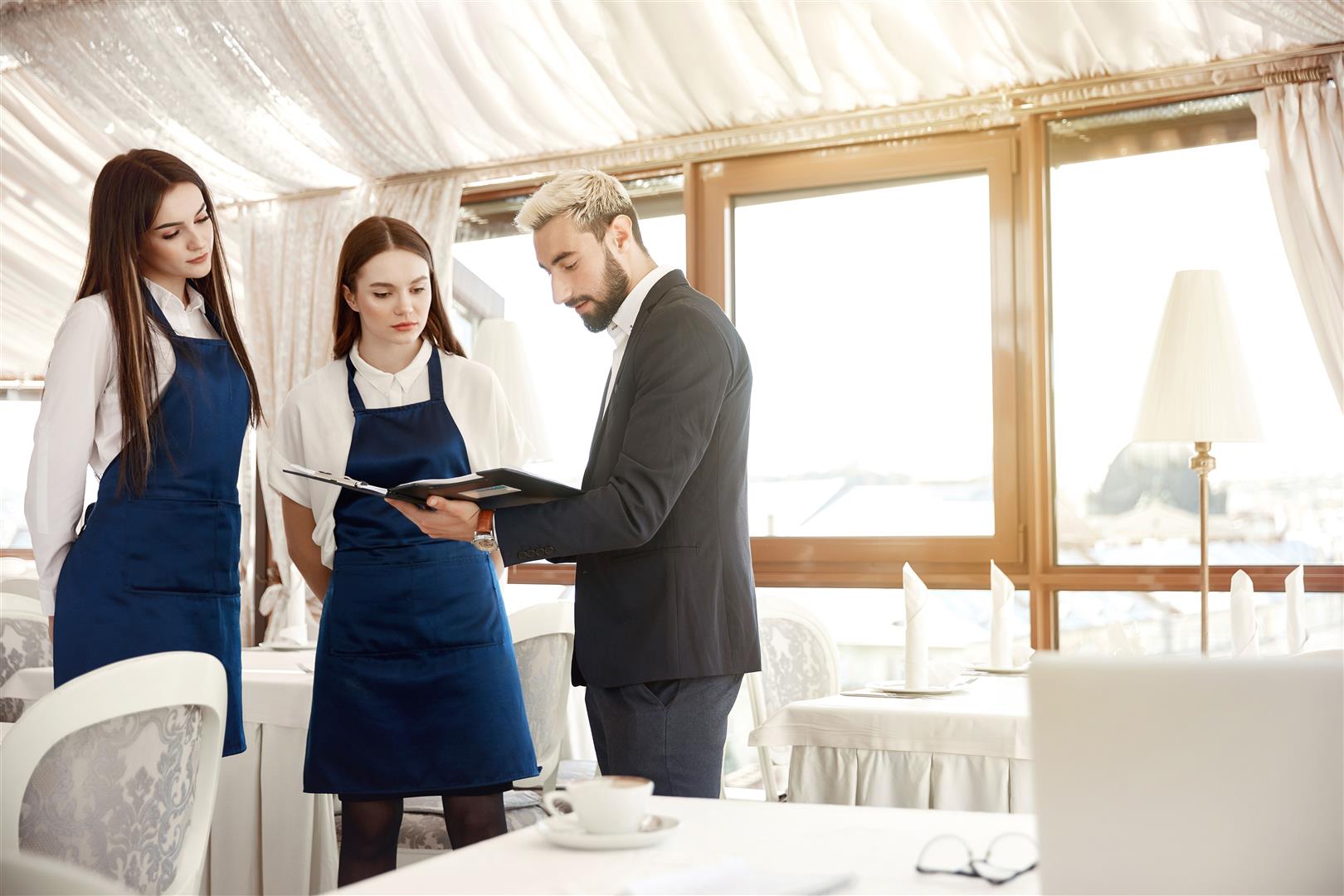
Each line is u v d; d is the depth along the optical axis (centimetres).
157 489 213
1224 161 409
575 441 490
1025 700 246
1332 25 363
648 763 189
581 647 196
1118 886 85
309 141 482
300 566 245
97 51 457
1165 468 409
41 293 567
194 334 226
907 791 229
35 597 431
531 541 185
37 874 89
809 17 404
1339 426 389
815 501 451
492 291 508
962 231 437
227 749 221
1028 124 421
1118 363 418
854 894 94
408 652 227
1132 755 85
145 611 210
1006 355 425
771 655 351
